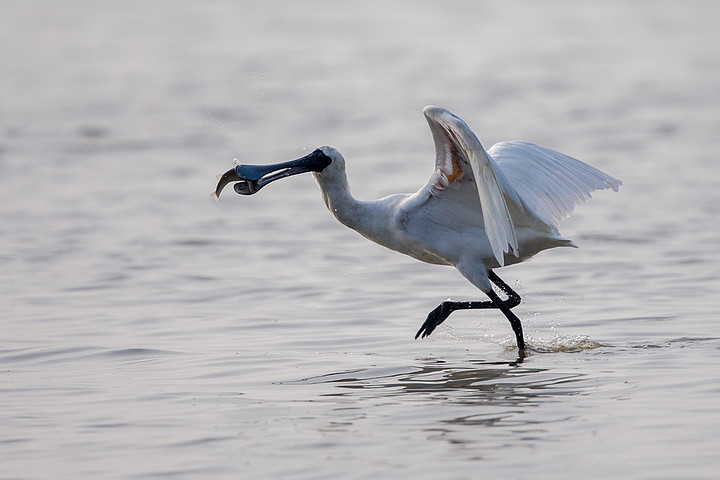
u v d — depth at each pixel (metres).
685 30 52.22
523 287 14.70
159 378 10.53
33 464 8.08
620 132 29.08
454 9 60.53
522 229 11.75
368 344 11.91
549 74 40.72
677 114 31.78
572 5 62.09
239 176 11.77
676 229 18.31
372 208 12.05
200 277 15.59
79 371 10.84
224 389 10.10
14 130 31.06
